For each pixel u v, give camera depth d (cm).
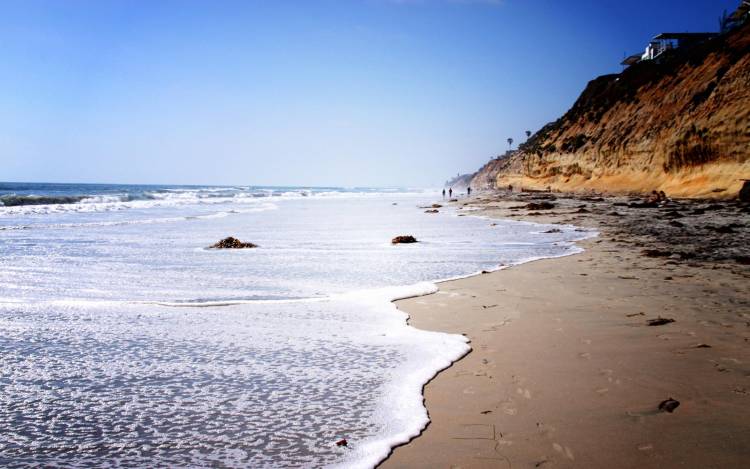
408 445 326
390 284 941
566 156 7194
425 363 487
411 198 9225
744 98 3628
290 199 7881
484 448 319
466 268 1123
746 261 1110
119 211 3681
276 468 297
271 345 552
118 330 612
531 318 659
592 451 311
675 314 657
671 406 374
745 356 484
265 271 1102
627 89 6781
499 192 9288
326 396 408
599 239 1670
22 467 300
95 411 381
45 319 663
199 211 3881
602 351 513
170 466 302
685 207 3023
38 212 3316
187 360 500
